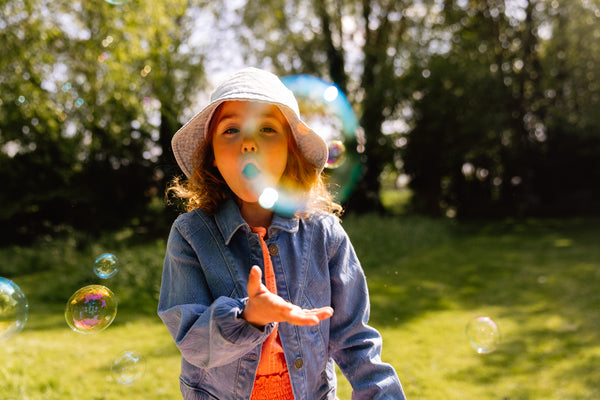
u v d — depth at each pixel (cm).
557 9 1382
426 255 927
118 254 809
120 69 801
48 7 764
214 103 104
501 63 1409
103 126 1079
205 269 108
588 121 1330
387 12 1531
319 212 123
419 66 1362
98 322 187
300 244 116
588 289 645
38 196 1116
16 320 190
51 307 623
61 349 436
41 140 1023
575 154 1500
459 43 1380
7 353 413
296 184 120
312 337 111
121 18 761
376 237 978
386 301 618
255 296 86
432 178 1457
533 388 359
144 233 1189
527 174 1473
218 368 107
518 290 659
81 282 683
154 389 351
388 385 110
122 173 1238
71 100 894
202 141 119
